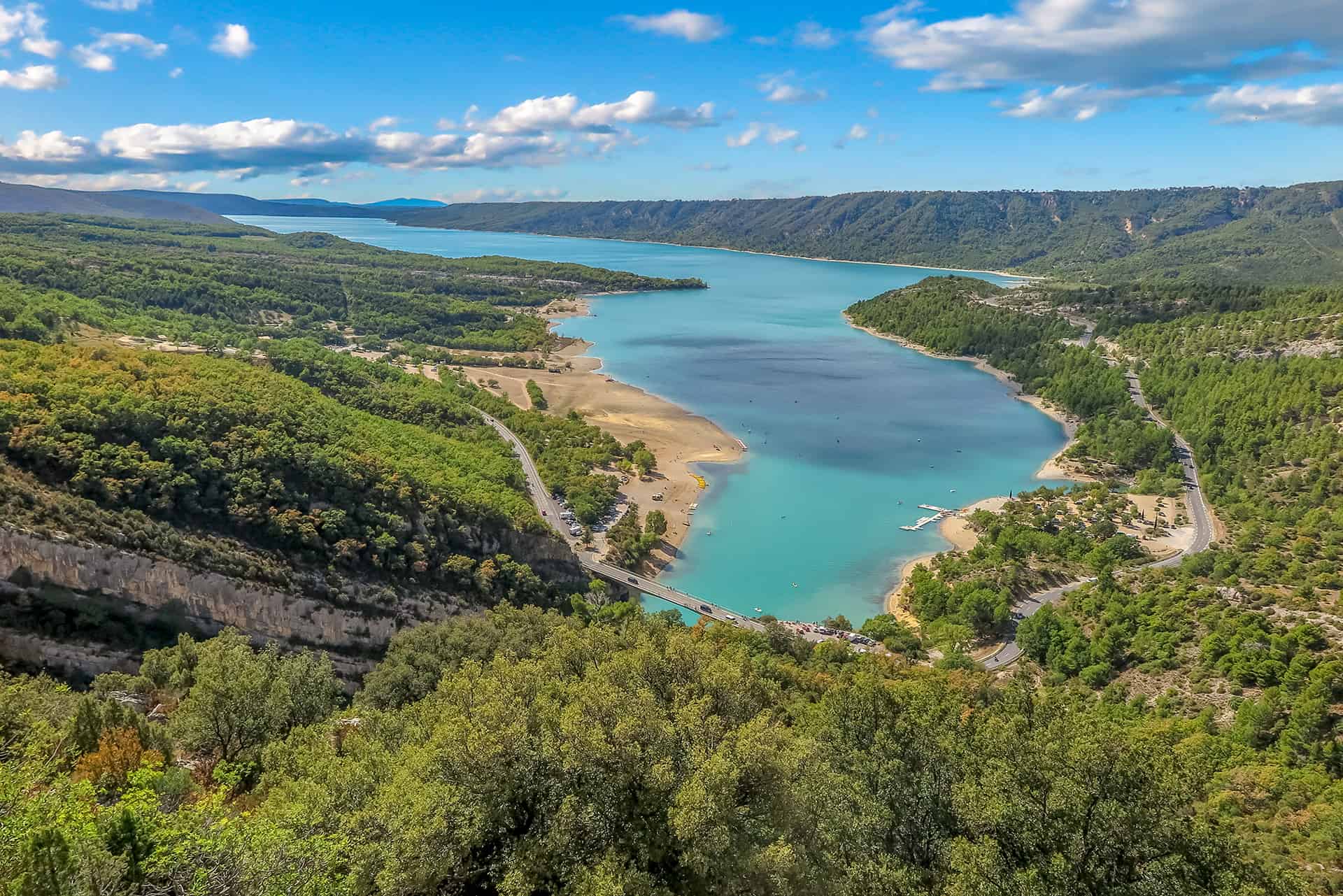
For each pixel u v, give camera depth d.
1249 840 61.78
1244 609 122.69
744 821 39.19
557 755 41.50
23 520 91.75
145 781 38.22
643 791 40.59
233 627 102.38
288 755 54.69
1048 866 40.19
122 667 93.81
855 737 55.59
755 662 93.06
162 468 109.38
